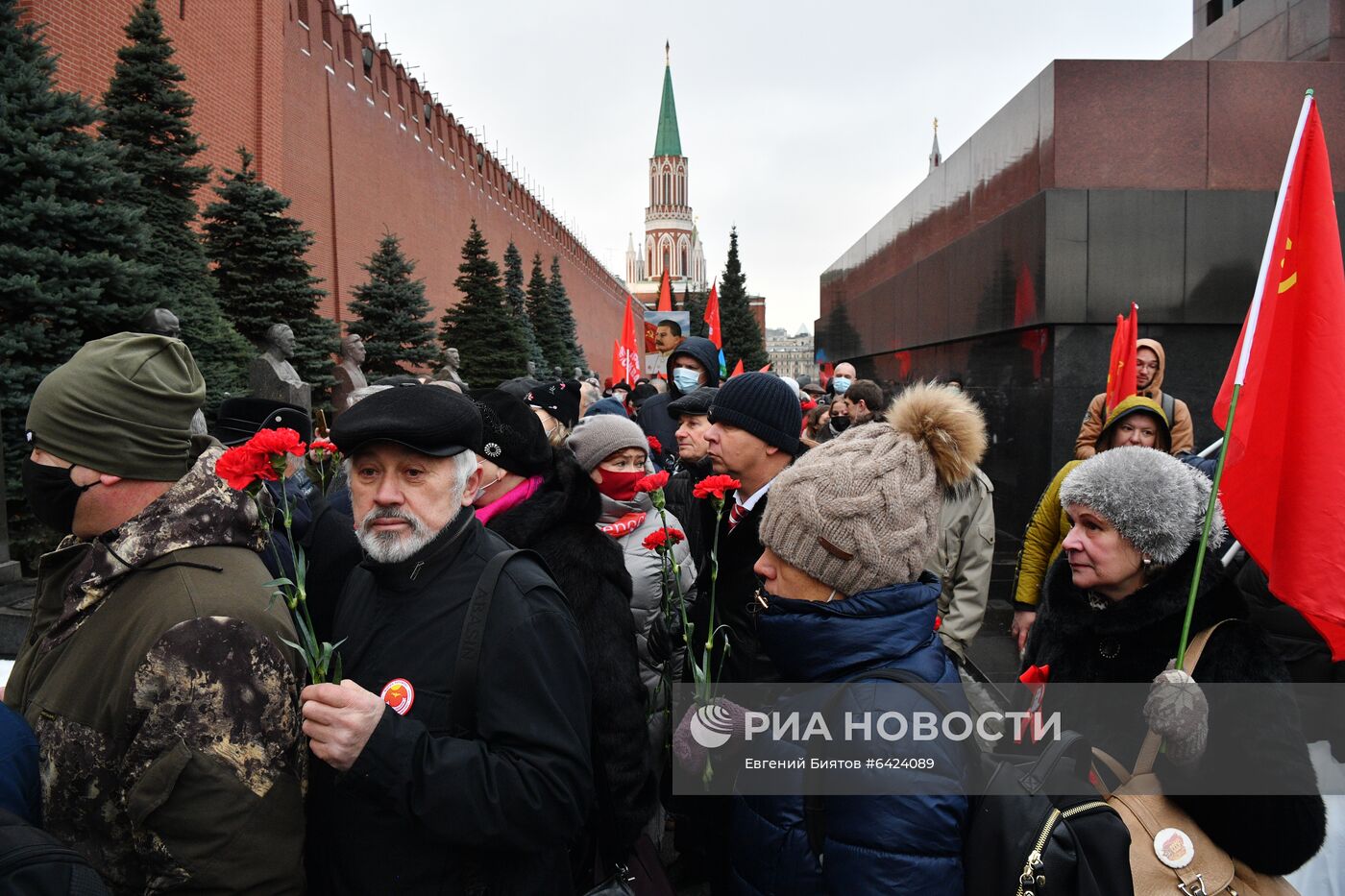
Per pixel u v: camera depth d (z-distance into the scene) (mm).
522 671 1593
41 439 1624
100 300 8148
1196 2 14617
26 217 7551
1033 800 1452
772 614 1652
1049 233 7988
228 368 10922
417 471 1656
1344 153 8117
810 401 10055
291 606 1555
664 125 118188
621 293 72438
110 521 1658
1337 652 2160
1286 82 8062
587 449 2863
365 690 1589
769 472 2932
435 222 29938
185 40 14984
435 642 1635
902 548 1560
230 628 1497
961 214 10969
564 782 1567
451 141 32000
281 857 1498
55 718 1531
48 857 1108
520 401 2555
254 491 1567
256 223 13039
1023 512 8734
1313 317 2172
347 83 22781
